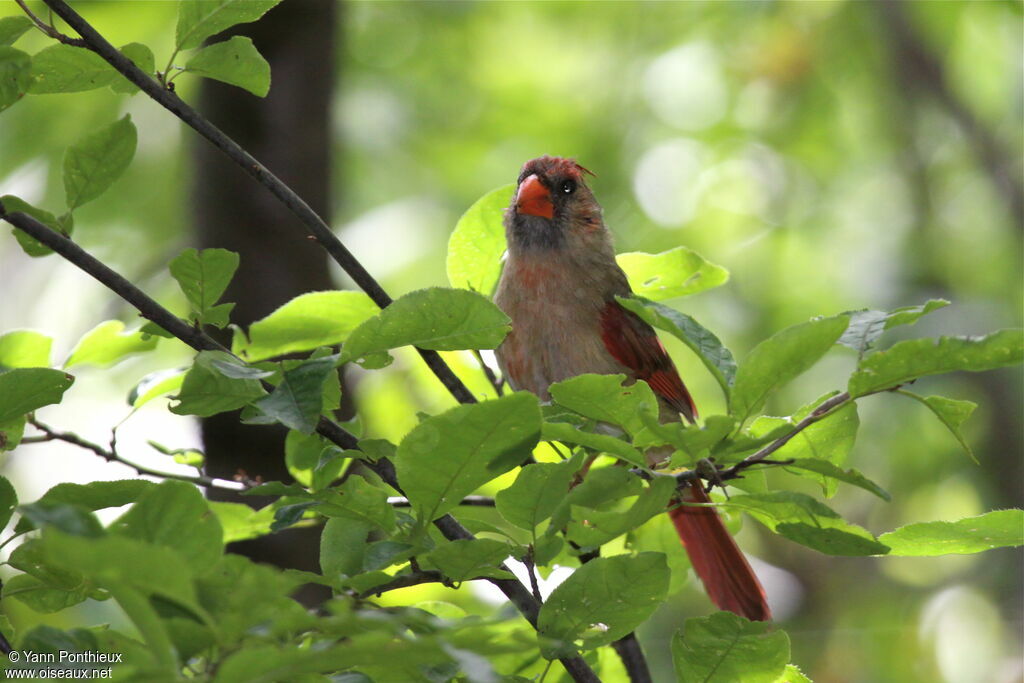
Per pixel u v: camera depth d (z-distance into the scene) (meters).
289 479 8.13
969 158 16.81
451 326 4.19
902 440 14.74
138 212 12.76
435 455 3.88
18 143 12.06
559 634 3.95
